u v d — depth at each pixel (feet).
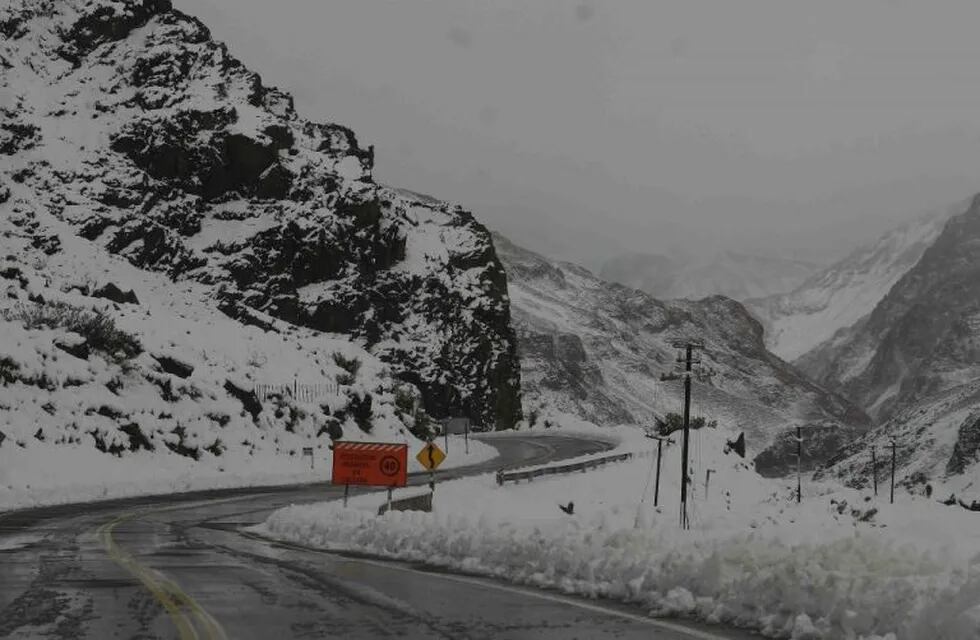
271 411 190.90
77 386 151.84
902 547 36.58
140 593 44.29
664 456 206.90
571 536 50.03
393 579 50.14
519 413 390.42
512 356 401.29
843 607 32.50
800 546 38.11
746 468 236.84
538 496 143.54
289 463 175.42
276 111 402.11
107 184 293.43
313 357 239.30
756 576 37.09
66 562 56.95
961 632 28.12
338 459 90.89
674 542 46.78
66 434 138.41
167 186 308.40
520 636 34.42
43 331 160.86
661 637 34.22
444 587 47.11
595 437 316.19
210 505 114.52
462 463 211.20
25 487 119.85
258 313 282.36
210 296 280.92
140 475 140.56
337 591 45.55
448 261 387.34
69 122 315.99
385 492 115.96
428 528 62.13
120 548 65.87
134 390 163.94
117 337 172.65
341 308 310.24
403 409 250.57
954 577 30.58
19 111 304.71
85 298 202.80
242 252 299.99
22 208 264.93
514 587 47.03
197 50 363.97
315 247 311.88
